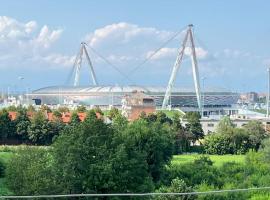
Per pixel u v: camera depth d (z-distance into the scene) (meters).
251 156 176.38
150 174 143.12
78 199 108.44
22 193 107.12
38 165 111.50
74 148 110.62
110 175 109.25
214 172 159.50
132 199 110.62
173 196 105.69
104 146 113.38
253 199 125.44
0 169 134.88
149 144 145.75
